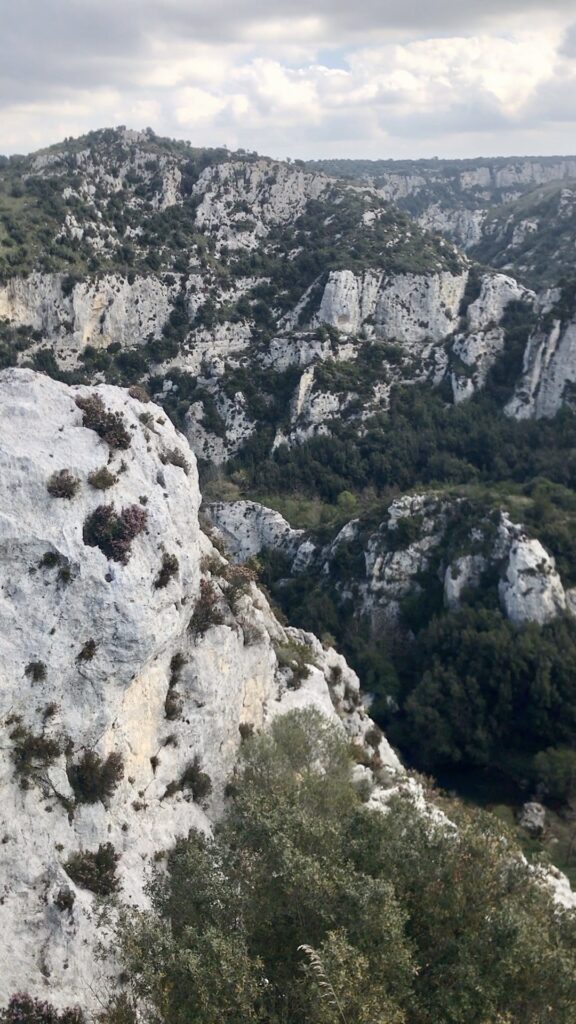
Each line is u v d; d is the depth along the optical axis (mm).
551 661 64375
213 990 13414
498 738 65062
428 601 78312
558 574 70938
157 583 24031
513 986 14242
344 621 80562
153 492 25406
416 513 82062
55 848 20906
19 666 21094
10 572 21734
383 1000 12891
